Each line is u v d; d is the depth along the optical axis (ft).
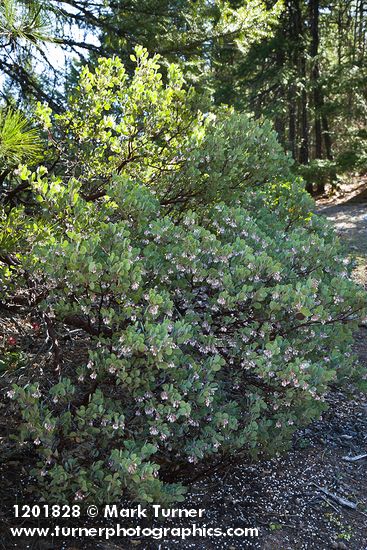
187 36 26.48
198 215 12.70
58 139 14.47
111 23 24.45
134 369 8.84
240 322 10.67
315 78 61.11
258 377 10.52
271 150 14.52
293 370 9.47
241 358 10.14
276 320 10.59
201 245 10.27
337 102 57.26
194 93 14.15
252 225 11.85
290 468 11.64
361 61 54.95
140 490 8.16
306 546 9.47
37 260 9.80
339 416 14.14
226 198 13.76
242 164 14.30
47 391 10.09
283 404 10.23
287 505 10.47
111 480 8.18
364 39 70.18
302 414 10.44
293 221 14.92
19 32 12.73
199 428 9.91
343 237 35.24
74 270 8.92
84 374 9.30
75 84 21.93
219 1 26.53
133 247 10.75
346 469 11.85
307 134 63.87
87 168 14.23
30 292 10.59
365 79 53.88
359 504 10.75
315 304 10.44
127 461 8.03
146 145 14.01
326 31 73.61
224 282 9.90
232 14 26.96
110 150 14.67
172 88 14.20
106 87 14.67
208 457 10.71
